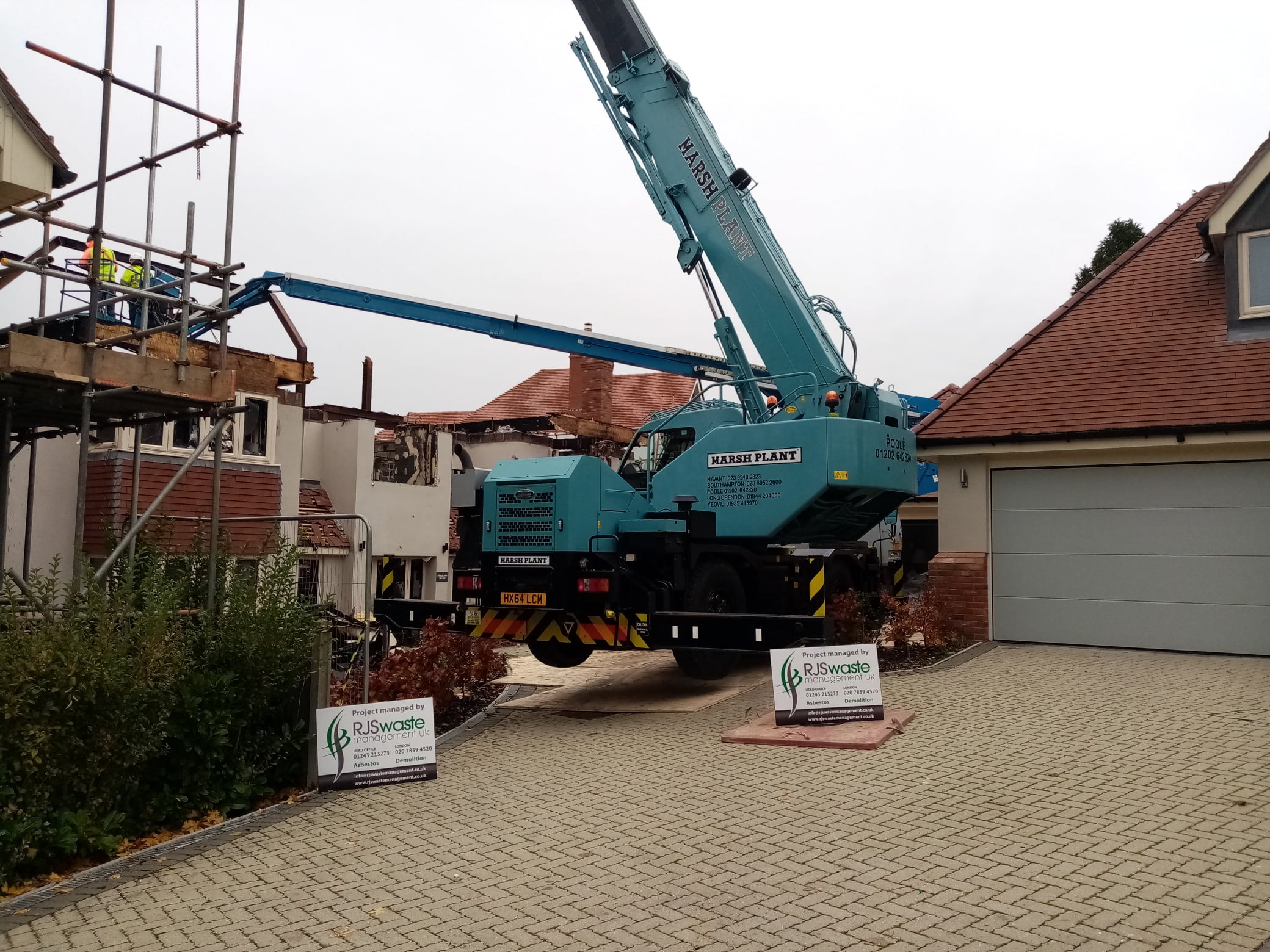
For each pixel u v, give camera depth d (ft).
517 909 16.60
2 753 19.70
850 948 14.42
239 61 27.07
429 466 77.66
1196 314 44.47
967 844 18.56
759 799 22.26
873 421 38.60
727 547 37.09
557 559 33.86
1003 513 44.19
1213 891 15.89
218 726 24.08
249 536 52.08
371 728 26.04
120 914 17.30
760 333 40.52
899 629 41.29
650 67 42.27
